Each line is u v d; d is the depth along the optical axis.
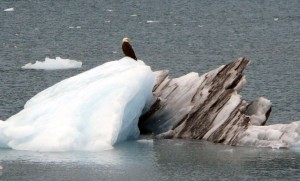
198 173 100.06
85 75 118.12
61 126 109.81
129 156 106.56
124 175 99.06
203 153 108.38
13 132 110.25
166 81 121.69
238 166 102.81
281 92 171.25
